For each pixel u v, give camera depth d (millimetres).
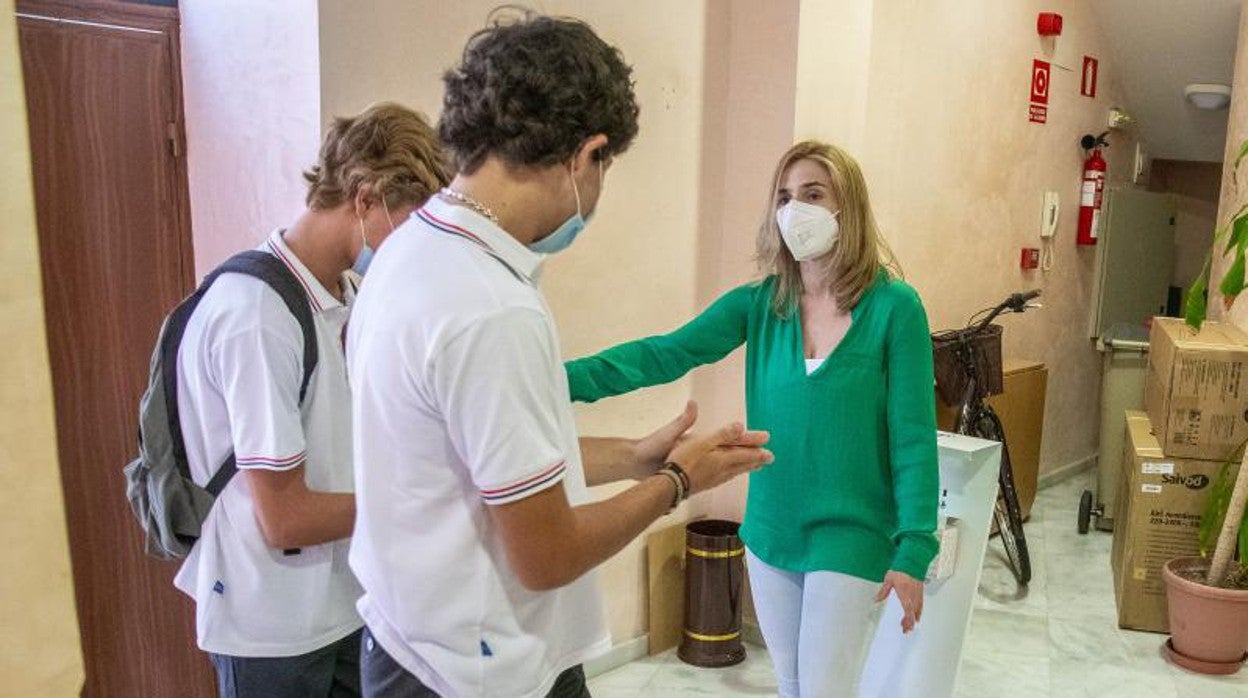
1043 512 5059
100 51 2203
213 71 2273
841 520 1865
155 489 1438
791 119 3053
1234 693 3061
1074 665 3260
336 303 1454
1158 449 3514
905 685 2322
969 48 4285
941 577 2244
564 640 1158
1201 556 3369
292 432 1350
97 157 2221
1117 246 5801
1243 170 4066
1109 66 5605
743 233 3211
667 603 3264
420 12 2234
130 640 2412
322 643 1494
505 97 977
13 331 362
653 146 2949
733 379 3285
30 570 375
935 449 1827
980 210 4590
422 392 954
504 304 950
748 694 2973
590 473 1306
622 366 1946
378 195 1384
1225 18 4984
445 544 1006
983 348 3914
